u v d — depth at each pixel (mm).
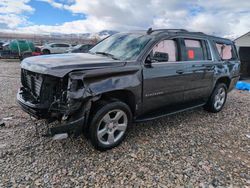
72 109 2826
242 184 2732
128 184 2656
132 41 4004
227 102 6699
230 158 3322
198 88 4664
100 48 4422
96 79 3012
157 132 4102
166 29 4273
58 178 2709
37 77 3152
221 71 5176
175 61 4102
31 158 3088
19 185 2555
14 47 20234
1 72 11297
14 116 4547
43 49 22156
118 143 3490
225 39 5602
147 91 3645
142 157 3232
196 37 4617
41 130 3895
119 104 3328
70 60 3285
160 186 2643
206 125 4590
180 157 3277
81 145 3482
